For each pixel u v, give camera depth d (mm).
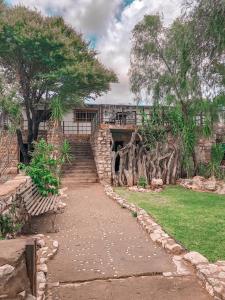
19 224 6434
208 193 13133
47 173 9664
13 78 18438
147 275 4688
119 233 7148
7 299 2385
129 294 4070
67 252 5809
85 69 19125
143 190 13758
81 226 7824
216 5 5027
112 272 4809
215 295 3861
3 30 17750
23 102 20062
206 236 6562
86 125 25625
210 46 5465
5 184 7090
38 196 8945
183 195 12531
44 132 22562
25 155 19531
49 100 20547
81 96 22234
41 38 17859
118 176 16266
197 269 4645
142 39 17109
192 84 6383
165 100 16547
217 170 16297
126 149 16531
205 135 16188
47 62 19188
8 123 12859
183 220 8039
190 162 16938
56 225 7902
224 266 4621
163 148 16797
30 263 2654
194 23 5414
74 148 20516
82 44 21266
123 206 10250
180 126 16578
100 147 16969
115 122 20156
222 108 14133
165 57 15227
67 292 4145
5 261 2434
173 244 5852
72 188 14883
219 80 6160
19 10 19125
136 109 21781
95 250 5926
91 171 17750
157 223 7738
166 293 4078
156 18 16547
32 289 2646
